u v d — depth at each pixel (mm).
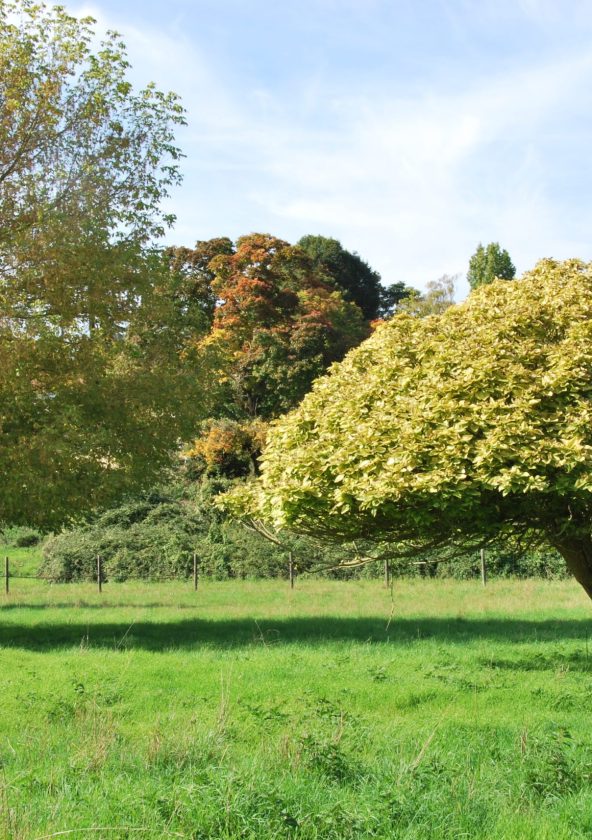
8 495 13609
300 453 10273
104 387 15031
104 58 16062
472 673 10797
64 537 29750
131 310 15695
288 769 6023
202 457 35781
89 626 16469
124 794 5531
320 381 11742
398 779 5734
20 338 14406
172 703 9031
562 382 9273
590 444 9086
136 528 29734
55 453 13742
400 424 9695
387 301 55969
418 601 20000
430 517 9422
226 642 13961
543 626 15477
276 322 38906
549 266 11398
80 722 7758
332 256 52656
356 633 14773
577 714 8477
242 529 28906
